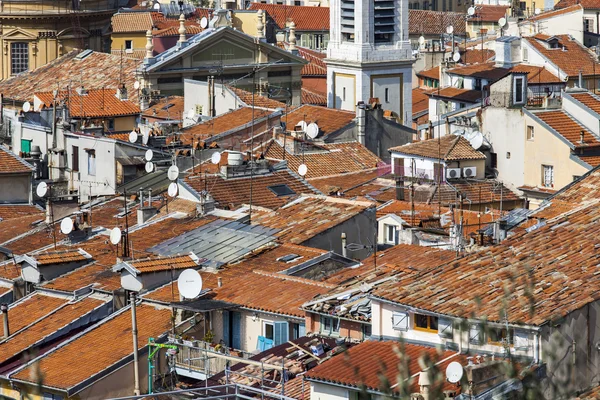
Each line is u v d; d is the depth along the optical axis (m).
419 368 114.94
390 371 115.69
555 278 117.25
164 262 156.88
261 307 141.25
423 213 188.25
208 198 178.75
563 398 105.31
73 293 159.25
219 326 144.12
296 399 121.19
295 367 128.38
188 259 158.25
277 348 132.75
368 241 168.50
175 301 146.62
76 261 167.00
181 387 136.75
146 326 146.50
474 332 114.69
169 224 175.75
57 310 156.62
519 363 109.06
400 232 171.88
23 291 166.88
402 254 154.38
